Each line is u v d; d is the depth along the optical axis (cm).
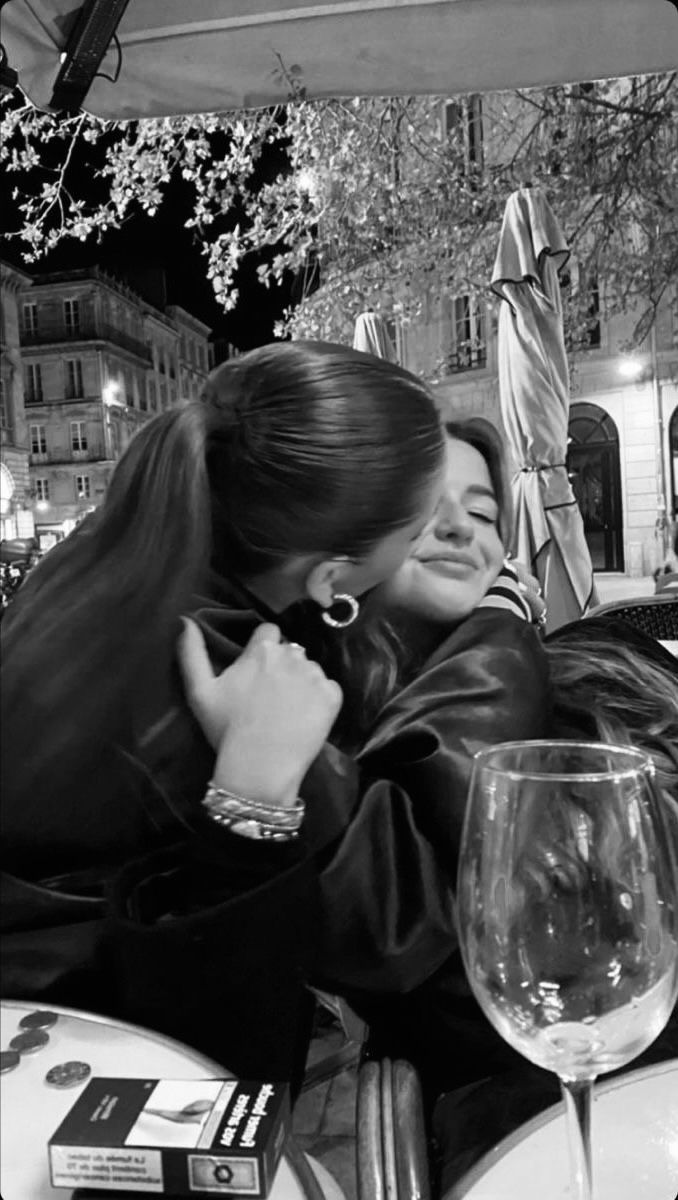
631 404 1727
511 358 444
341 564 115
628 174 661
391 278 795
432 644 135
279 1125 71
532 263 432
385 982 108
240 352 117
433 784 110
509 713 117
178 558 109
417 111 748
